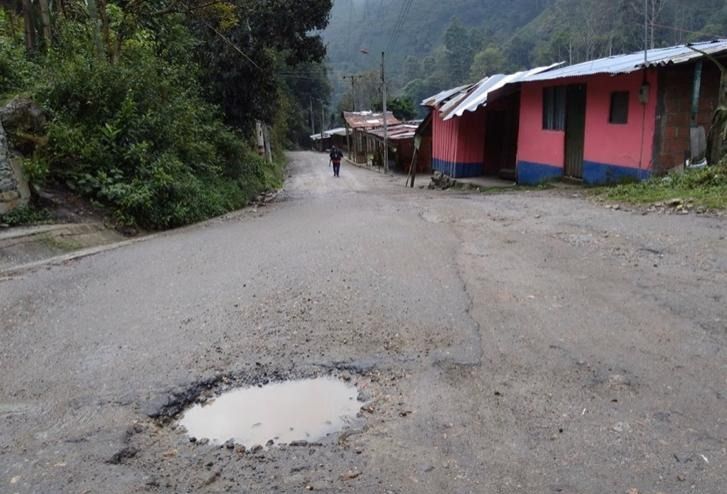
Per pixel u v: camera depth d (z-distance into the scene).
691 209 8.25
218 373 3.86
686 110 11.25
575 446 2.83
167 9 16.27
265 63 19.98
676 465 2.64
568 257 6.43
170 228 11.07
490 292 5.29
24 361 4.21
